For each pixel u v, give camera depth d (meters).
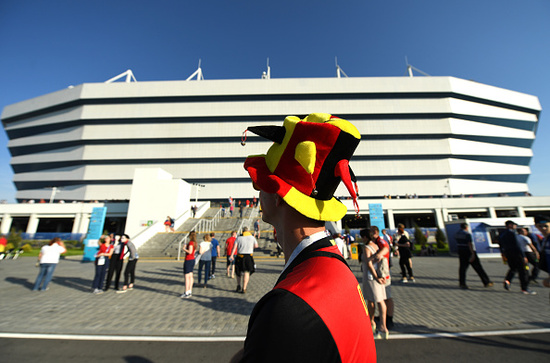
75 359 3.36
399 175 41.84
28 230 31.33
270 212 0.84
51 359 3.37
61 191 42.41
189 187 24.56
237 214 25.64
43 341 3.89
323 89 44.09
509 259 6.63
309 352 0.40
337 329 0.46
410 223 38.97
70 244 24.92
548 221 3.84
